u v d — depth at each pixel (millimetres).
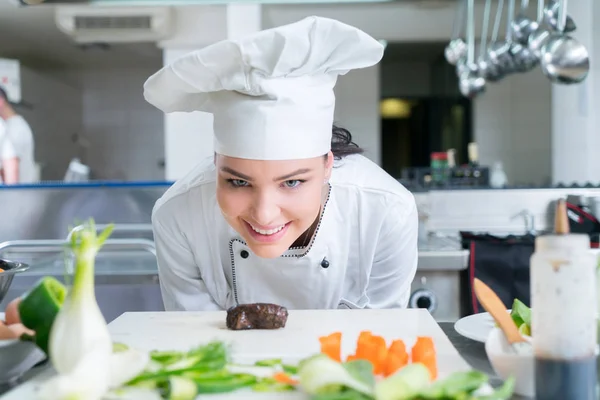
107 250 2352
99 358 612
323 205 1176
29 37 5066
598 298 770
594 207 2418
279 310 976
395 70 5781
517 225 2562
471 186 2699
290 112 910
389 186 1240
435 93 5719
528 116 4926
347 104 4992
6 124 3328
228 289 1291
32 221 2348
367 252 1243
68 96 6289
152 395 653
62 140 6254
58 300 761
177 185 1266
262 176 922
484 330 953
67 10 4043
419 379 608
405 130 5805
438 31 4230
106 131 6312
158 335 947
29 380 774
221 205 972
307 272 1217
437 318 2045
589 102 3271
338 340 808
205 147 4051
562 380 619
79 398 581
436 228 2584
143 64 6148
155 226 1264
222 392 691
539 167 4930
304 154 931
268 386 712
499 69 2859
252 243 988
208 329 981
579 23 3227
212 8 4098
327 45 900
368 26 4207
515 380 705
